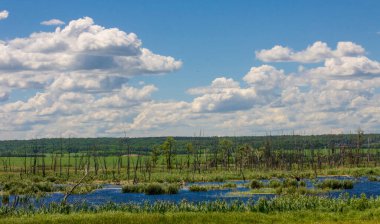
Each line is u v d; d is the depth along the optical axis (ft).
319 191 264.93
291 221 129.70
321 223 125.90
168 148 606.14
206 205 155.74
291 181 305.12
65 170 613.93
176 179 418.72
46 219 131.95
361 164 643.45
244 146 655.76
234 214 139.03
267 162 623.36
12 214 147.74
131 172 542.57
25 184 328.49
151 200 246.27
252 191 278.46
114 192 309.63
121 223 126.52
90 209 157.17
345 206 149.38
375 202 153.17
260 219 131.54
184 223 126.41
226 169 589.73
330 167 601.21
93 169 633.61
